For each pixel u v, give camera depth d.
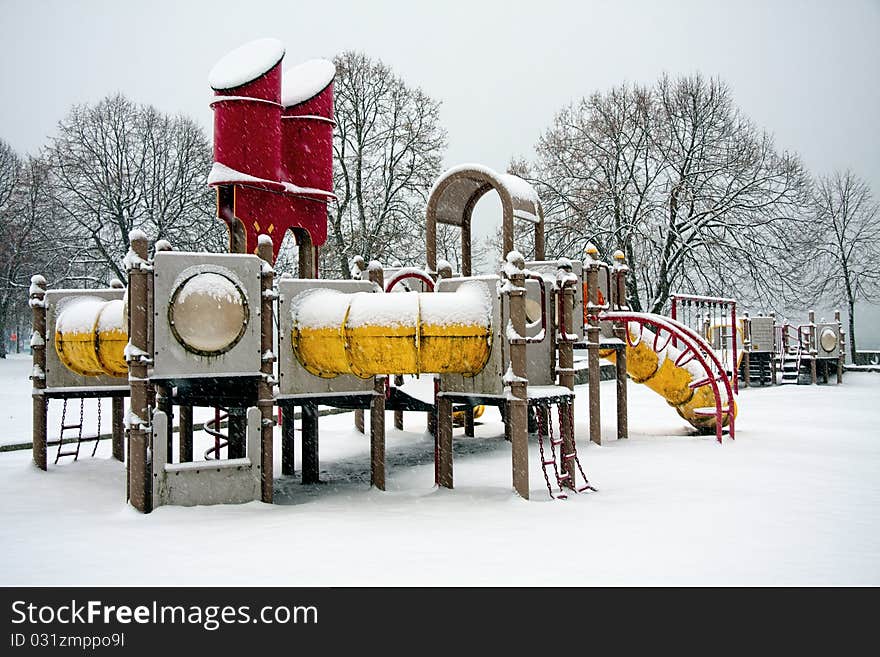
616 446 12.54
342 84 29.97
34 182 38.28
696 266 32.38
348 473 11.02
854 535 6.75
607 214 33.03
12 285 39.88
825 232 38.38
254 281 8.46
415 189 30.34
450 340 8.40
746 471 10.20
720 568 5.75
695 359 13.47
